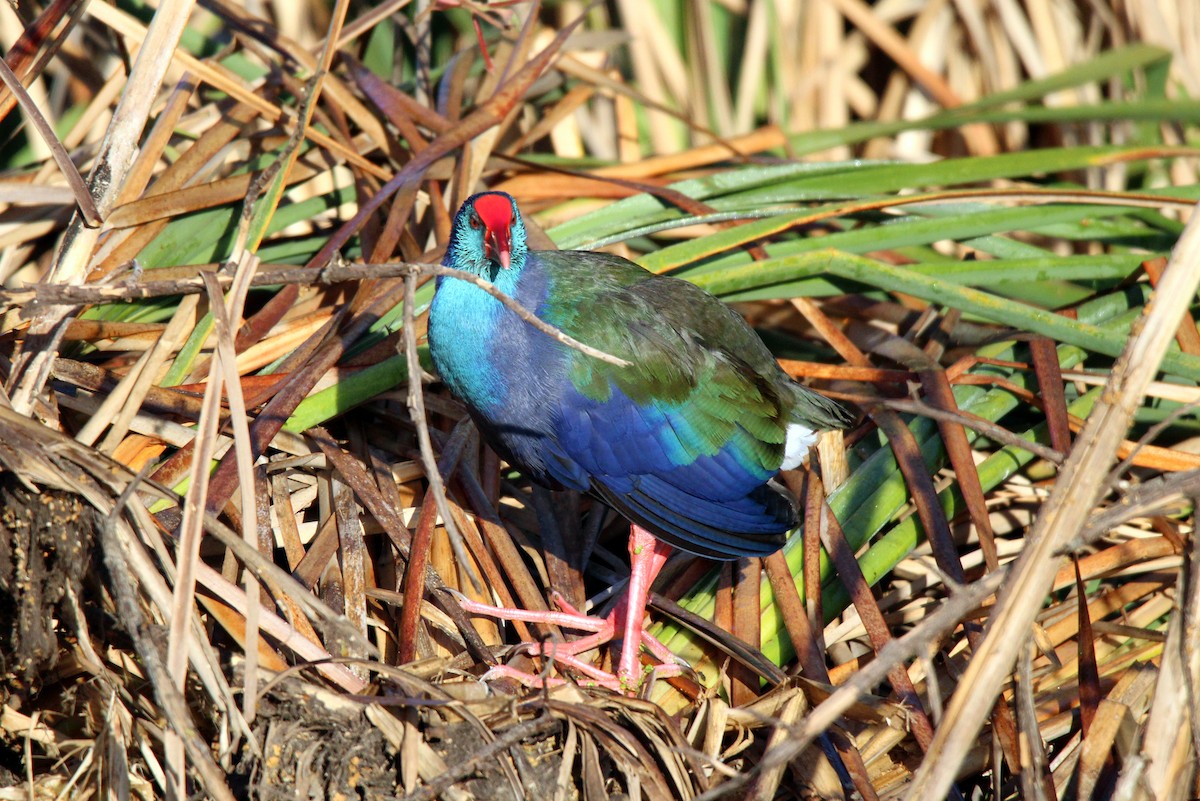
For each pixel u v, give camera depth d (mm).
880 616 6668
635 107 12016
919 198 8641
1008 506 7891
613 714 5906
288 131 8602
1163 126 11484
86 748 5668
